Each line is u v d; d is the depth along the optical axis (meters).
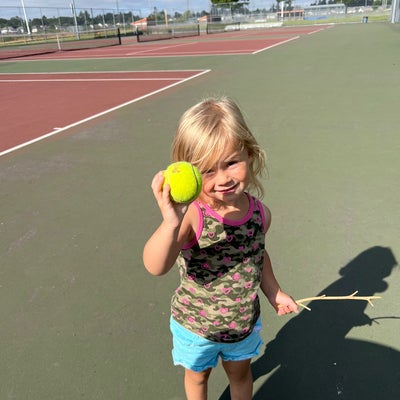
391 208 3.46
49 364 2.13
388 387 1.92
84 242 3.26
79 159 5.25
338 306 2.40
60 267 2.95
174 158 1.43
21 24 38.31
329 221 3.33
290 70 11.59
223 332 1.56
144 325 2.36
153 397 1.93
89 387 1.99
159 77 12.01
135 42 33.47
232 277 1.47
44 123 7.29
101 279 2.79
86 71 14.83
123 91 10.07
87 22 43.34
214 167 1.33
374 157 4.62
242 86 9.62
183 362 1.67
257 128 6.05
